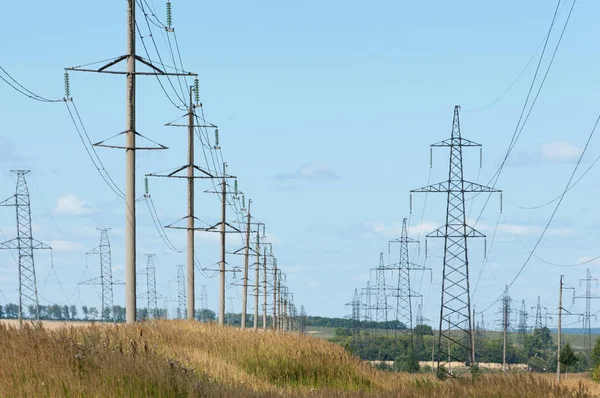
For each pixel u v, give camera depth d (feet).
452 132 524.93
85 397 145.89
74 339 202.18
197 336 299.17
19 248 616.39
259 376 284.82
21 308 612.70
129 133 272.72
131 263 272.72
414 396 232.12
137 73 272.51
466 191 522.88
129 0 274.36
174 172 445.37
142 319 326.85
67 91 263.70
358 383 304.91
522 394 227.40
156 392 161.79
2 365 158.81
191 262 447.83
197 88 423.64
